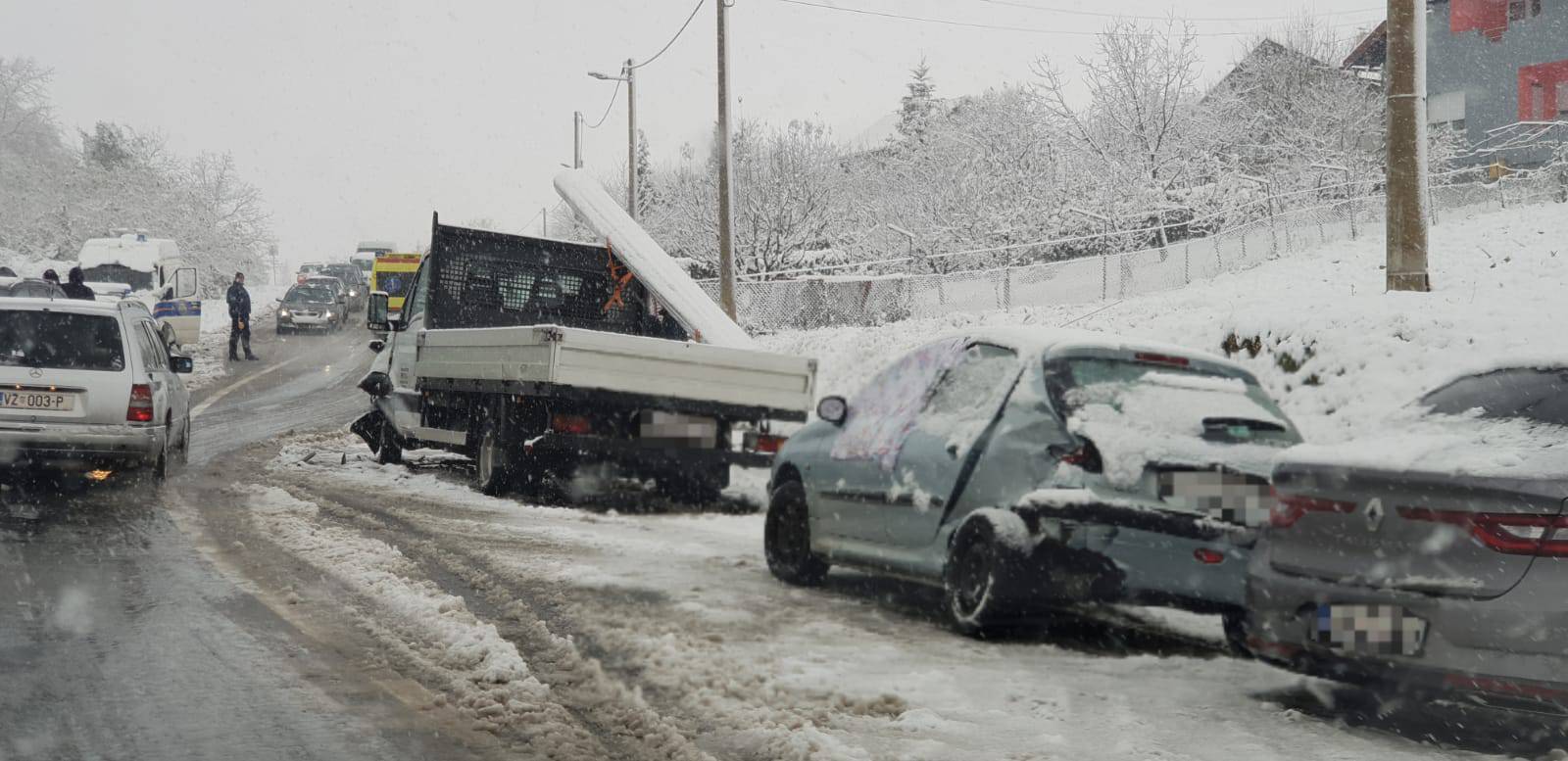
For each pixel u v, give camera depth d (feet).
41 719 16.01
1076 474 21.03
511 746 15.26
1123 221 105.40
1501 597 15.39
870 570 25.52
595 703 17.10
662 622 22.31
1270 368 45.78
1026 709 17.61
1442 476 16.21
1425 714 18.15
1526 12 141.28
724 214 86.28
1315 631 17.24
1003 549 21.06
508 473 39.37
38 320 36.24
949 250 114.21
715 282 112.88
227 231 269.23
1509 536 15.46
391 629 21.12
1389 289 48.57
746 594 25.68
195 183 266.98
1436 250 74.02
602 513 37.70
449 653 19.47
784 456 28.27
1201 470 21.09
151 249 127.95
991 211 117.70
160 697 17.04
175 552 28.07
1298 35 153.07
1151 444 21.20
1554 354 20.47
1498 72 143.84
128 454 36.17
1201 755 15.72
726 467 38.99
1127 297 82.74
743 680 18.51
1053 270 92.07
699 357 38.06
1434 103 149.89
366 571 25.96
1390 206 48.32
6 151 238.07
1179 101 126.00
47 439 35.14
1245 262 89.20
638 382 37.27
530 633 21.03
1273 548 18.34
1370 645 16.52
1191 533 20.81
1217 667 20.89
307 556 27.68
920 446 23.99
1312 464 17.90
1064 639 22.89
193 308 119.03
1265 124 133.39
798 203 127.34
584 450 37.65
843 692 18.02
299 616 22.00
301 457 50.26
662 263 49.29
